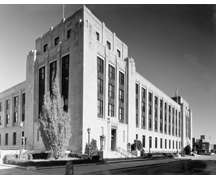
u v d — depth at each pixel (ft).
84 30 127.03
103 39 146.10
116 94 150.41
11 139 186.91
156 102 221.05
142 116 188.85
